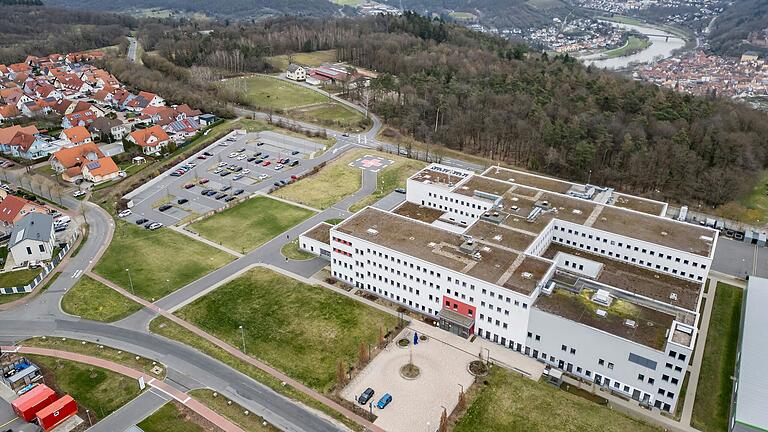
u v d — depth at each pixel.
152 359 100.06
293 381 95.69
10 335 106.25
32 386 92.19
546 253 123.81
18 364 96.56
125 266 131.50
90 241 143.25
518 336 102.00
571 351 96.31
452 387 94.44
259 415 88.00
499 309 102.38
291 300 118.25
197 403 90.19
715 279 128.75
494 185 147.25
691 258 112.75
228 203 166.12
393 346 104.38
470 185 148.00
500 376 96.94
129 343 104.25
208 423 86.31
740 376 89.81
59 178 180.00
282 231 149.25
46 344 103.69
